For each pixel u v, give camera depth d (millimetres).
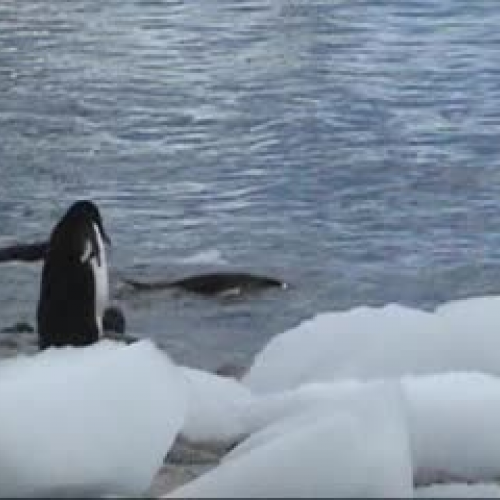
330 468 7773
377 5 104250
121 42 89875
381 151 55438
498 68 78188
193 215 44031
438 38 90000
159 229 41781
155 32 94125
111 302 29297
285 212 44312
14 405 9203
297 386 11602
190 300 30172
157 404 9469
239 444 10219
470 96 69750
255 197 46969
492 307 12648
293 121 62875
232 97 70688
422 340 12344
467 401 10266
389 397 8211
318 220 42969
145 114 65500
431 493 8656
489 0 105250
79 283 22688
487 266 36156
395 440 7949
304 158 54188
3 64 80562
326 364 12273
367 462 7789
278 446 7926
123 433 9188
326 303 31188
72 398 9297
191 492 7957
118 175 51375
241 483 7875
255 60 82875
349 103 67812
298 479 7789
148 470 9195
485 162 52844
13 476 8906
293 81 75250
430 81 74312
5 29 94812
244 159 54500
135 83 74750
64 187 48938
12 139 58531
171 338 26781
